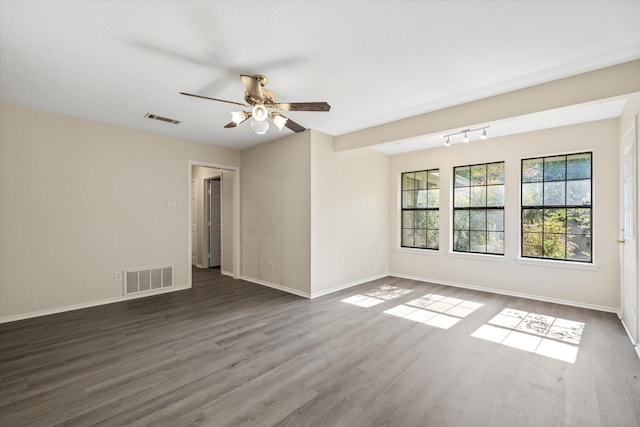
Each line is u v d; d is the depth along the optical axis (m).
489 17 1.90
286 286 4.75
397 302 4.14
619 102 3.17
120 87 2.94
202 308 3.89
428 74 2.66
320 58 2.40
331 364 2.46
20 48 2.24
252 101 2.62
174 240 4.74
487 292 4.64
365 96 3.14
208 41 2.17
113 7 1.80
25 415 1.83
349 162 5.03
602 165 3.77
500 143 4.58
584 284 3.89
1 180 3.33
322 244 4.55
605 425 1.77
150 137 4.48
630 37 2.10
